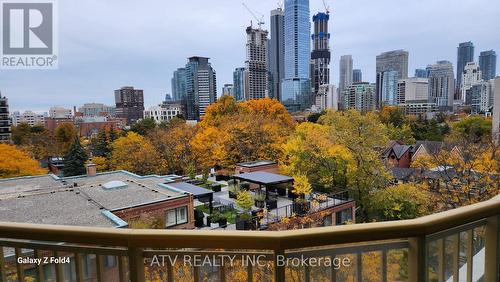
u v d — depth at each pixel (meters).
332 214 12.54
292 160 17.23
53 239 1.31
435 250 1.34
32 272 1.47
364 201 15.10
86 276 1.42
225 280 1.23
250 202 12.98
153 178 16.14
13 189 13.23
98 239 1.26
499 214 1.46
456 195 10.93
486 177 10.42
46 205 10.68
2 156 17.91
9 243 1.42
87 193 12.43
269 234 1.13
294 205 12.73
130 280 1.25
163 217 10.84
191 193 12.34
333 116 22.12
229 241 1.15
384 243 1.23
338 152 15.62
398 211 13.73
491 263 1.49
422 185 13.25
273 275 1.17
